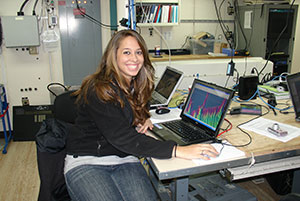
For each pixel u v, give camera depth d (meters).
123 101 1.43
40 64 3.39
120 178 1.46
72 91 1.83
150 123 1.72
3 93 3.20
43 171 1.45
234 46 4.49
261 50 3.88
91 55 3.47
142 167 1.59
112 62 1.47
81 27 3.36
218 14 4.41
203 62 2.54
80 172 1.41
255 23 3.95
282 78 2.74
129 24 2.40
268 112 1.98
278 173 2.24
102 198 1.29
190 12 4.29
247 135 1.56
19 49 3.30
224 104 1.50
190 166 1.25
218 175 1.92
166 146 1.32
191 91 1.83
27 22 3.08
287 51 4.02
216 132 1.48
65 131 1.56
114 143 1.36
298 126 1.69
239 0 4.41
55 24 3.29
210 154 1.30
